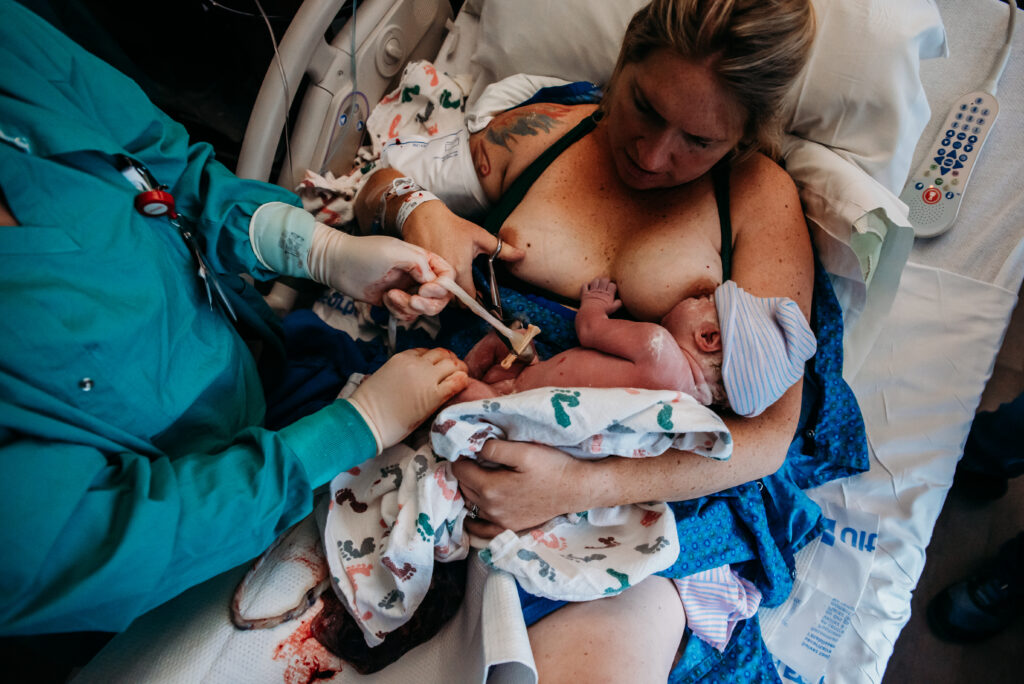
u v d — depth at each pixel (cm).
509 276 129
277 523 88
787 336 99
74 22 140
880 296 132
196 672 92
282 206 105
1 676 150
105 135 83
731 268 117
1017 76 161
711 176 119
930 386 152
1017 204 159
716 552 112
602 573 96
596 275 122
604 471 100
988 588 162
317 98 135
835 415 130
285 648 95
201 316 97
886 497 141
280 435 91
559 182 125
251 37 170
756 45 85
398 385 97
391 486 102
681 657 113
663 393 92
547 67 147
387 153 141
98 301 76
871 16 117
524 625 92
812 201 123
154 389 84
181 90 182
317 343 126
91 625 74
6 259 70
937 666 167
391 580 97
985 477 187
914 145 128
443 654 99
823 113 125
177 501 76
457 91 150
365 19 140
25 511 67
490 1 148
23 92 75
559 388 93
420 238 118
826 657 126
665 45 89
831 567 134
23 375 71
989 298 156
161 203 85
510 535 97
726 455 92
